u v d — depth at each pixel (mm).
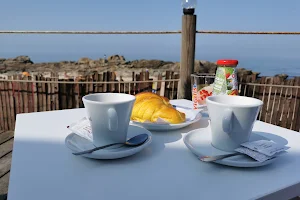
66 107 3076
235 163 551
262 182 509
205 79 1028
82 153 577
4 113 3035
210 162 594
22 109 3049
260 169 564
